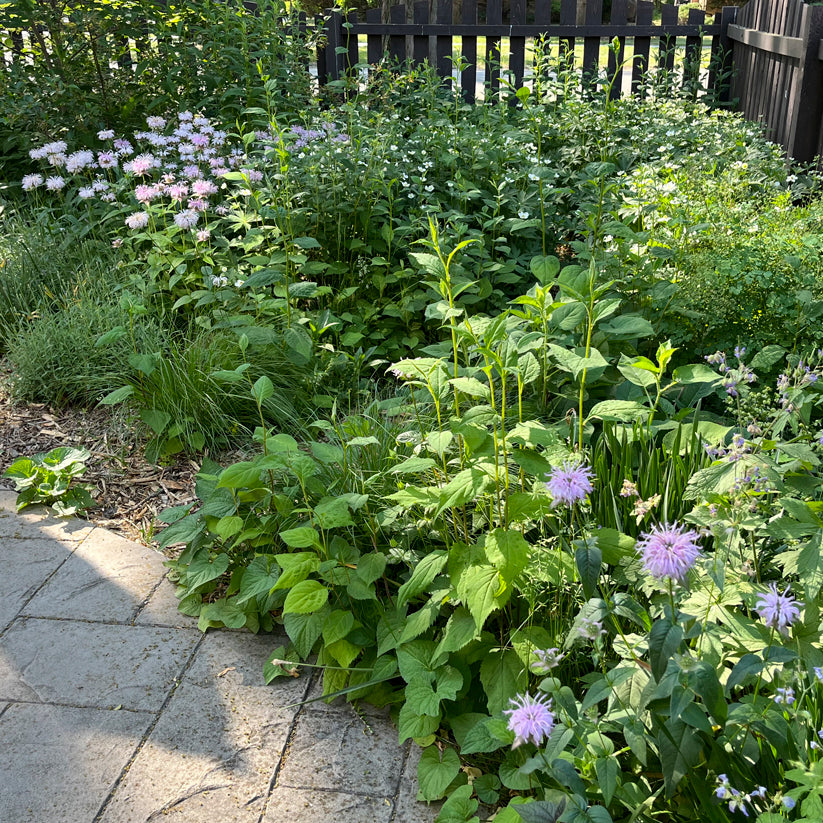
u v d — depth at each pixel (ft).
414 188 16.42
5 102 20.36
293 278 14.75
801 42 19.75
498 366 8.51
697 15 27.27
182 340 14.34
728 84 27.27
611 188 15.05
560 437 9.89
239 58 21.31
